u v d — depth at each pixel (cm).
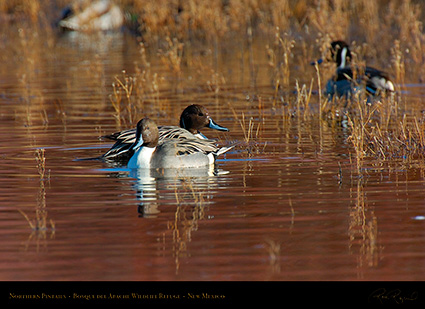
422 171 1240
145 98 2195
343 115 1869
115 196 1099
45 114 1823
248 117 1852
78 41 3875
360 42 3070
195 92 2300
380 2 3844
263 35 3631
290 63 2880
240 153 1424
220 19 3488
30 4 4412
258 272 794
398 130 1571
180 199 1080
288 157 1377
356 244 876
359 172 1241
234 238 899
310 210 1016
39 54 3388
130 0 4497
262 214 997
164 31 3581
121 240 895
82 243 885
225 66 2856
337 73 2230
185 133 1439
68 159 1377
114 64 2986
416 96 2131
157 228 941
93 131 1672
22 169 1287
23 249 865
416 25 2758
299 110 1880
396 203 1045
